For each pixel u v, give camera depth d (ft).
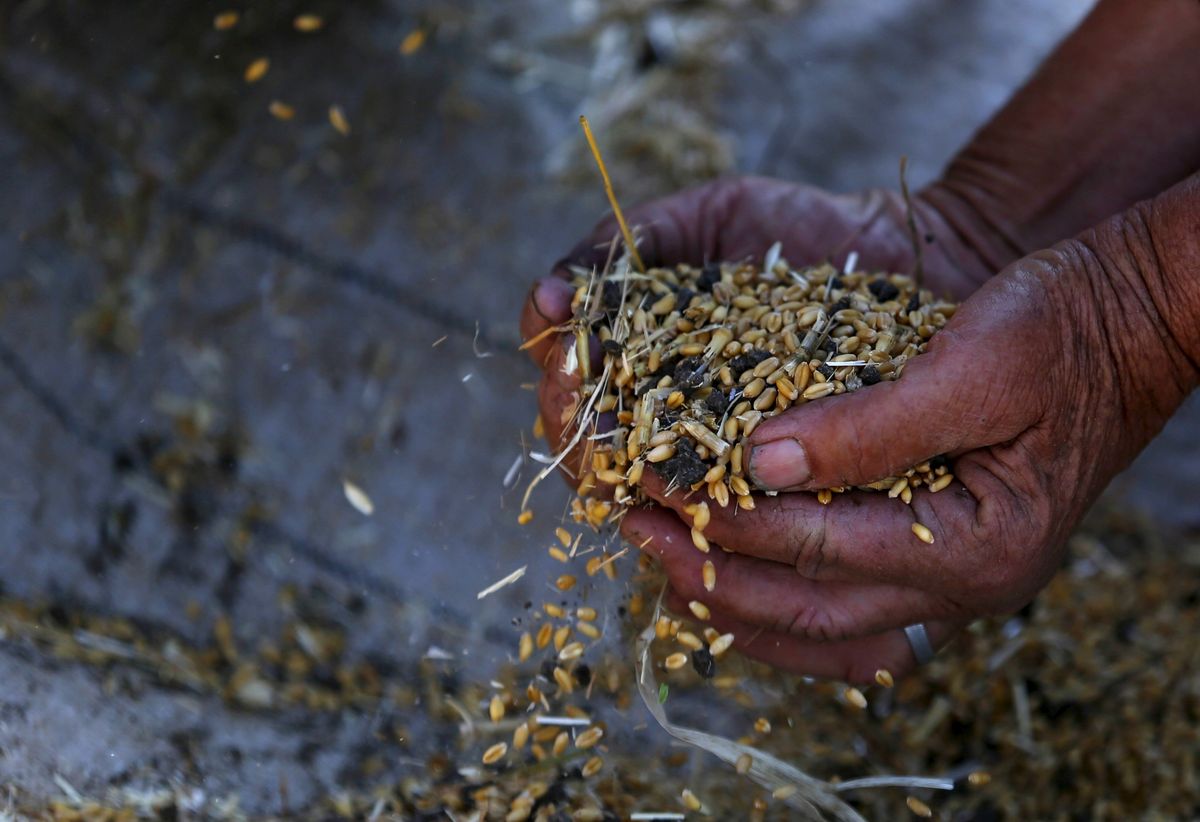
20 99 3.30
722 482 2.23
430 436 3.09
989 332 2.21
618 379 2.31
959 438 2.21
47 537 2.88
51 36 3.38
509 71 3.67
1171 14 2.52
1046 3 4.14
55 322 3.12
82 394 3.06
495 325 3.21
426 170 3.37
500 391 3.15
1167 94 2.54
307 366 3.15
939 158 3.64
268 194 3.29
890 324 2.32
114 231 3.22
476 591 2.92
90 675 2.67
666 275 2.44
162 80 3.39
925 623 2.48
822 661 2.50
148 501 2.98
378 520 3.01
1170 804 2.75
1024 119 2.62
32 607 2.77
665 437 2.24
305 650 2.85
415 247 3.27
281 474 3.05
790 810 2.59
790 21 3.95
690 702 2.74
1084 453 2.30
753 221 2.59
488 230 3.31
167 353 3.13
